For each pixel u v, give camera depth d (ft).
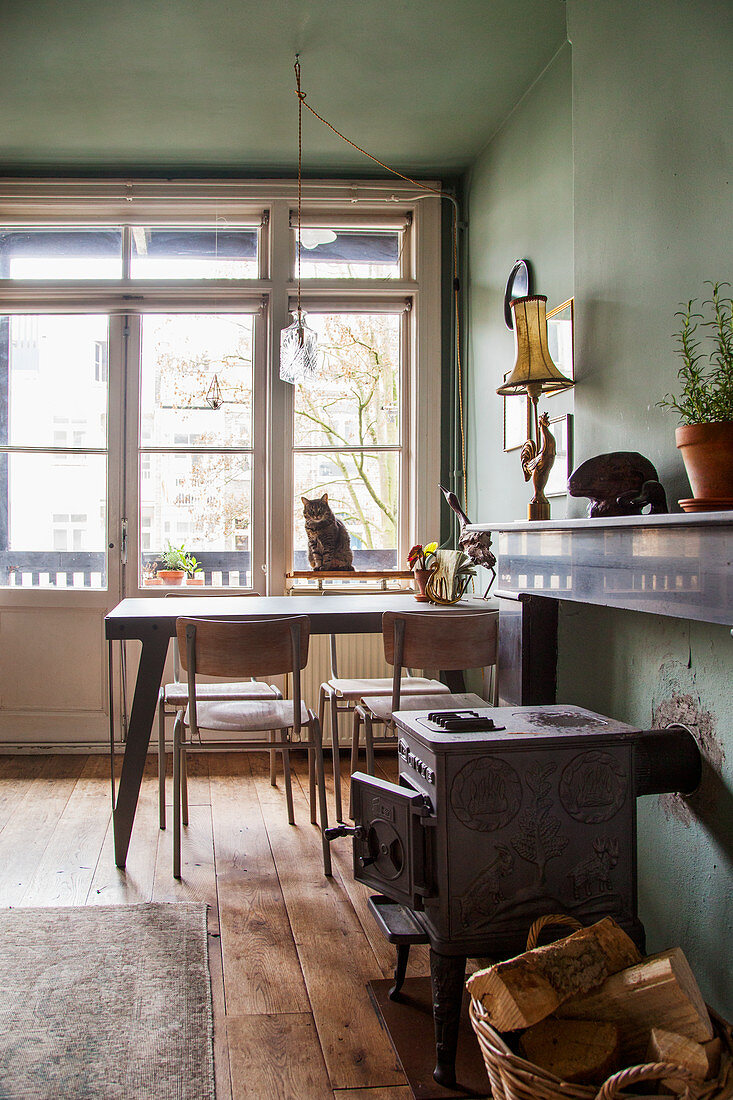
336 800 10.51
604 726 5.99
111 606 14.26
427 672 14.10
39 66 10.89
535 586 7.79
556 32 10.02
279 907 8.18
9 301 14.20
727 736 5.69
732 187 5.44
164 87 11.44
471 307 13.79
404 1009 6.40
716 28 5.58
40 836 10.04
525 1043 4.71
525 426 11.03
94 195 14.08
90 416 14.43
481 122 12.36
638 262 6.65
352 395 14.65
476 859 5.58
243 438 14.55
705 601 4.86
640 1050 4.71
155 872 8.97
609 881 5.79
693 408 5.43
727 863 5.67
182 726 8.99
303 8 9.63
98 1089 5.42
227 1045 5.96
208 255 14.46
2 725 14.11
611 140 7.06
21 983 6.64
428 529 14.49
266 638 8.68
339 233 14.56
